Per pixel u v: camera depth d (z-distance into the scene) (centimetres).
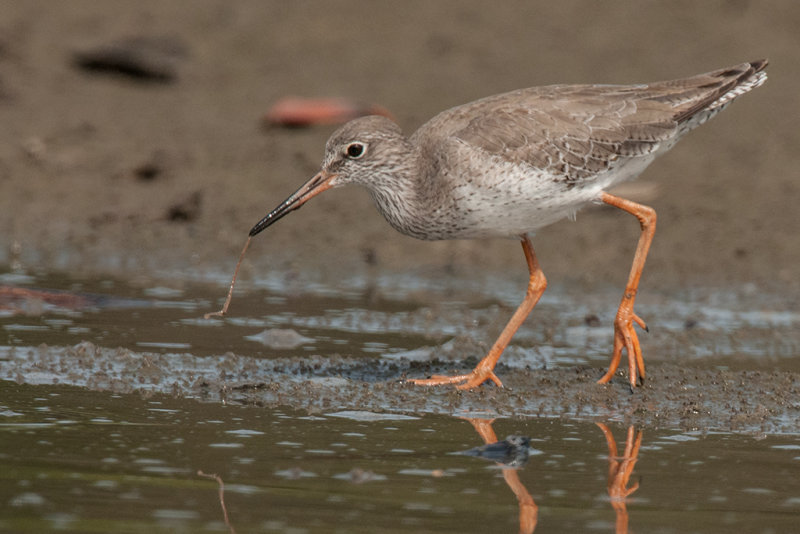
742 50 2319
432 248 1692
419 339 1273
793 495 782
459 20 2489
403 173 1117
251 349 1202
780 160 1934
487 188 1080
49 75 2223
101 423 926
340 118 2075
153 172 1884
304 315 1362
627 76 2186
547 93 1140
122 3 2508
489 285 1543
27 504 739
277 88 2209
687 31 2408
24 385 1035
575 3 2556
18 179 1848
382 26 2466
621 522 729
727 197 1798
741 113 2133
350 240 1714
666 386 1085
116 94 2195
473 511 744
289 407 996
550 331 1320
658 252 1634
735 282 1530
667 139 1140
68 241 1661
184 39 2369
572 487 796
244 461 838
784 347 1255
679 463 854
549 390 1073
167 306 1379
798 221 1716
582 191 1116
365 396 1041
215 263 1606
